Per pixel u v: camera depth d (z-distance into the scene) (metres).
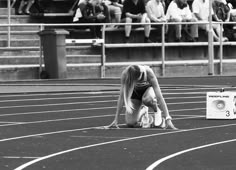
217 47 45.06
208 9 46.09
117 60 43.38
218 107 24.72
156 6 44.81
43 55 40.78
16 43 43.41
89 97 31.66
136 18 44.56
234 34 46.06
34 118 25.09
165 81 39.06
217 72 44.69
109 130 22.25
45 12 47.47
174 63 43.56
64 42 40.38
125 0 44.62
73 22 44.66
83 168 16.34
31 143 19.91
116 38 44.06
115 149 18.88
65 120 24.61
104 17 44.12
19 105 28.88
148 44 43.81
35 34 44.34
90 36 43.94
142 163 16.92
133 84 22.38
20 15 46.31
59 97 31.73
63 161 17.22
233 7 50.78
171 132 21.78
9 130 22.33
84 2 44.19
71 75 41.41
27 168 16.36
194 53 45.06
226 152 18.31
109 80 39.41
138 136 21.02
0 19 45.22
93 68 42.00
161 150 18.67
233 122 24.02
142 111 22.80
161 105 22.61
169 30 44.34
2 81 38.91
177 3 45.28
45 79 40.03
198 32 45.50
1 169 16.25
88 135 21.27
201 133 21.56
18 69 40.47
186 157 17.66
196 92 33.72
